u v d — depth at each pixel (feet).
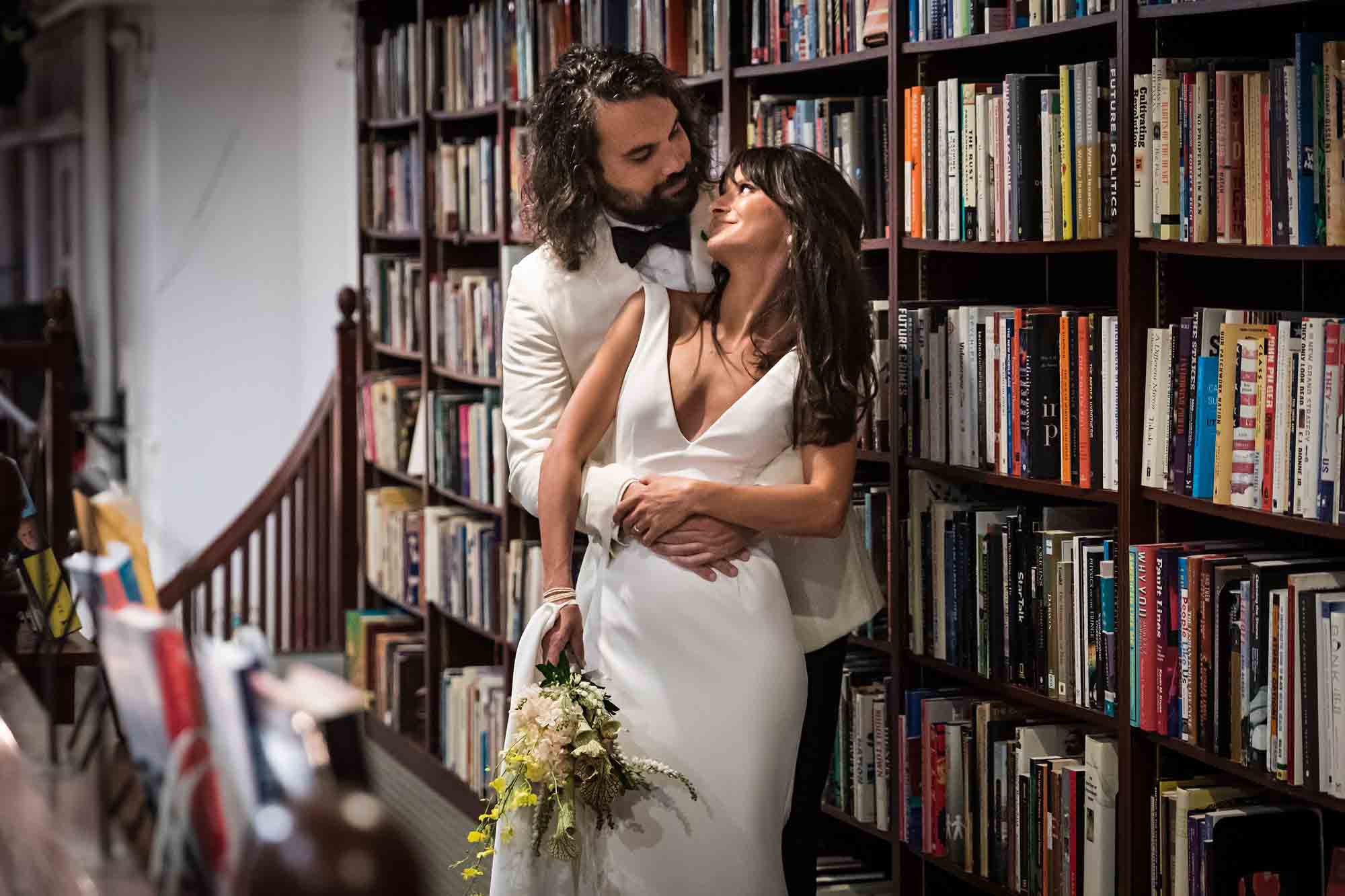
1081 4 9.00
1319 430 7.57
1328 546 8.70
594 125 9.11
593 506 8.65
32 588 8.86
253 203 29.37
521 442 9.31
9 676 8.04
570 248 9.21
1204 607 8.26
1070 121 8.97
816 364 8.50
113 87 35.17
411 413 18.33
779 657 8.54
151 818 5.60
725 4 11.84
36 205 42.63
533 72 14.62
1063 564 9.30
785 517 8.48
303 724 4.11
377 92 19.20
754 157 8.78
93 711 7.25
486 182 15.80
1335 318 7.60
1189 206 8.27
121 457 34.58
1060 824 9.34
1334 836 8.50
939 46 10.04
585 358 9.42
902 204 10.52
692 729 8.38
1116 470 8.89
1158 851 8.76
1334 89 7.44
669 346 8.83
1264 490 7.93
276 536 21.40
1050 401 9.33
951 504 10.33
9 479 9.04
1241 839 8.34
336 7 25.46
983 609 10.01
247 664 4.32
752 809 8.43
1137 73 8.57
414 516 17.89
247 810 3.95
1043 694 9.55
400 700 17.89
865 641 11.15
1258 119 7.89
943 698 10.57
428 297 17.38
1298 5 8.32
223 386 29.71
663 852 8.36
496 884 8.63
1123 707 8.84
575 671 8.78
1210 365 8.22
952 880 10.98
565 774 8.07
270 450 29.71
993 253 9.66
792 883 9.68
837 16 10.97
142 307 32.58
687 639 8.41
